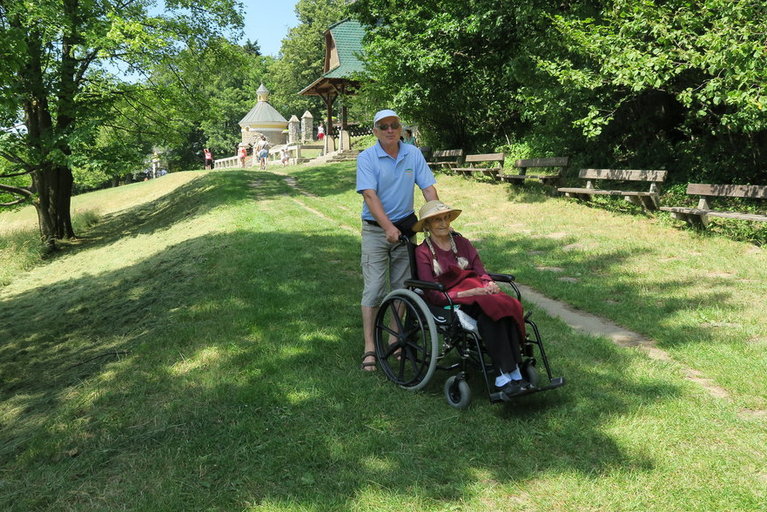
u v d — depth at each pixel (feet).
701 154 38.75
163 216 61.46
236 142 223.10
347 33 104.12
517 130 62.59
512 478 10.75
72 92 54.65
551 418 12.65
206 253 31.48
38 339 25.17
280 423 12.98
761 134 33.45
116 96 59.47
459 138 66.33
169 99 62.64
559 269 26.25
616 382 14.40
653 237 29.91
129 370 17.01
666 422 12.41
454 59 57.36
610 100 40.04
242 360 16.60
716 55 26.84
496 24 46.06
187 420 13.39
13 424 15.60
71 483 11.47
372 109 72.18
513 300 13.39
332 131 109.91
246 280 25.14
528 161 45.29
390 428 12.63
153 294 26.76
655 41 32.12
